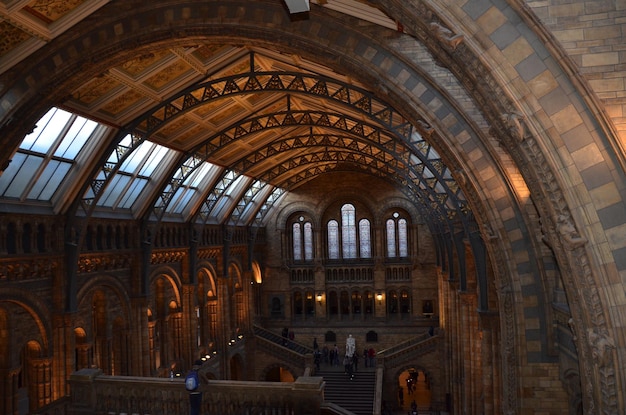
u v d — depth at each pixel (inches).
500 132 349.7
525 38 296.8
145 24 697.6
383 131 1193.4
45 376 1072.2
